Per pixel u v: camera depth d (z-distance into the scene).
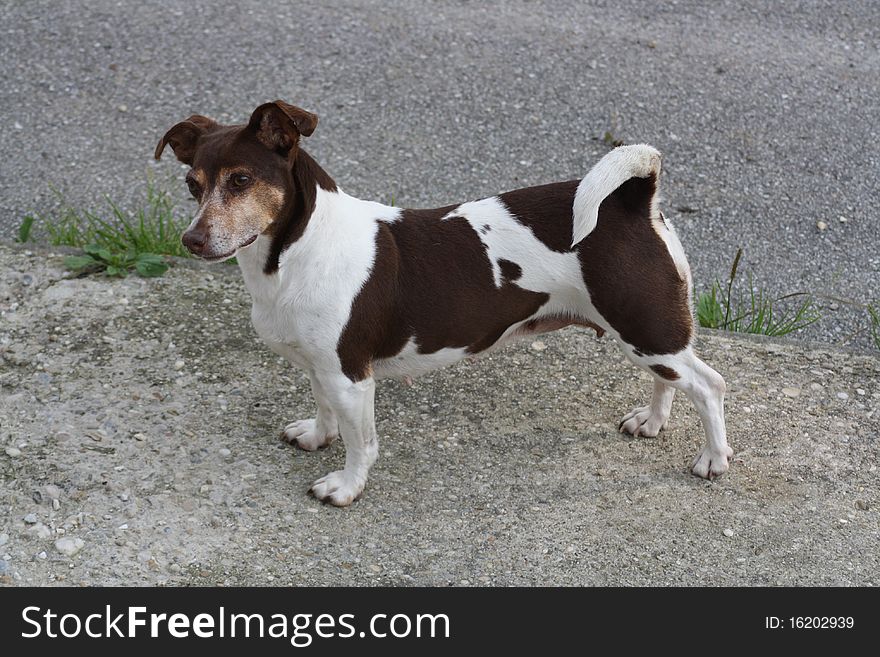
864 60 7.55
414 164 6.43
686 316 3.82
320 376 3.75
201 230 3.27
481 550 3.72
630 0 8.25
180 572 3.57
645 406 4.47
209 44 7.50
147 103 6.92
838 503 3.97
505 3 8.16
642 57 7.47
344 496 3.89
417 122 6.81
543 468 4.14
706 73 7.32
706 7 8.17
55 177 6.26
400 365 3.89
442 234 3.76
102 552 3.63
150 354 4.73
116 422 4.29
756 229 5.98
